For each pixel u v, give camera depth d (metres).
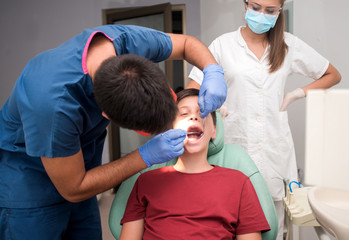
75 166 0.88
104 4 3.56
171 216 1.03
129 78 0.71
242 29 1.60
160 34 1.13
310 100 0.60
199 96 1.06
